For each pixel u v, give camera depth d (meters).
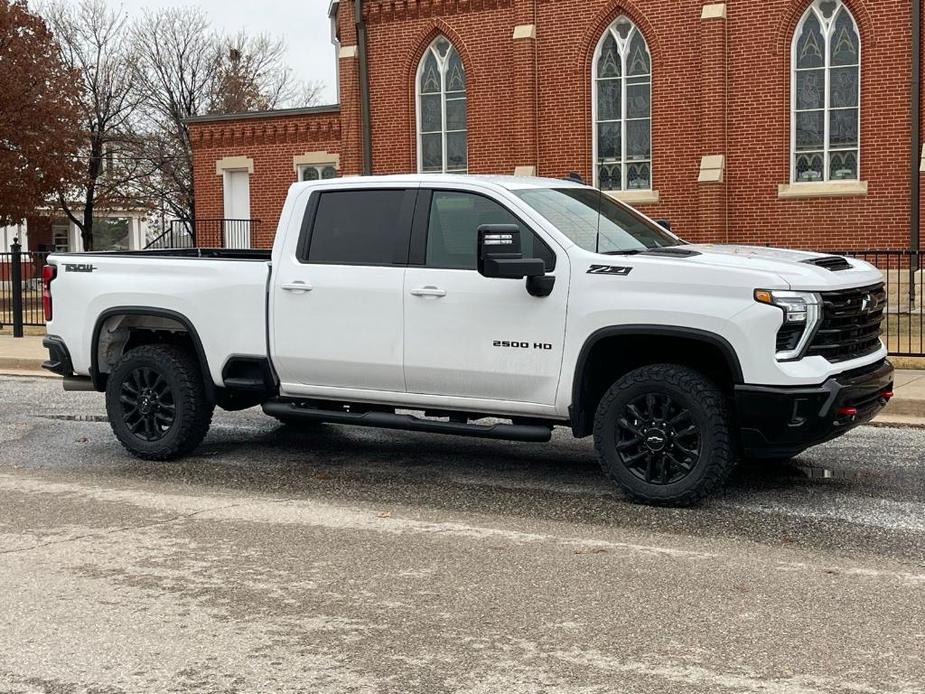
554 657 4.36
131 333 8.95
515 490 7.34
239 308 8.04
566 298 6.90
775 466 7.95
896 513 6.61
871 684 4.06
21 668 4.34
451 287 7.25
